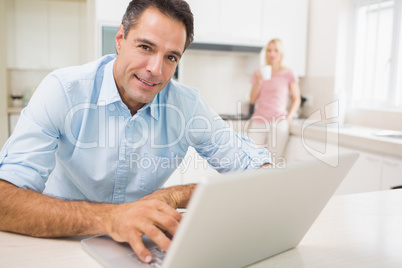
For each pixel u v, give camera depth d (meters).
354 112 3.46
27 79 4.39
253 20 3.53
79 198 1.22
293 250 0.81
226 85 3.89
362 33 3.47
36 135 0.93
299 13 3.74
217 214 0.55
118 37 1.01
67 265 0.69
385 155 2.54
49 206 0.80
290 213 0.71
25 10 4.05
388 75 3.22
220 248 0.62
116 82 1.05
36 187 0.89
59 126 1.00
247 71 3.90
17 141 0.91
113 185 1.17
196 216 0.52
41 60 4.17
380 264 0.74
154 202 0.76
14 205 0.79
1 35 3.84
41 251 0.75
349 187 2.89
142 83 0.95
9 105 4.30
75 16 4.21
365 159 2.71
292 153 3.37
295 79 3.32
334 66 3.56
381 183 2.56
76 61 4.28
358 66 3.53
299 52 3.80
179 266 0.58
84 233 0.78
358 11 3.49
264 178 0.58
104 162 1.11
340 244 0.84
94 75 1.05
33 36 4.11
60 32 4.18
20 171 0.85
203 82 3.79
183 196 0.98
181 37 0.90
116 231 0.74
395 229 0.93
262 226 0.67
